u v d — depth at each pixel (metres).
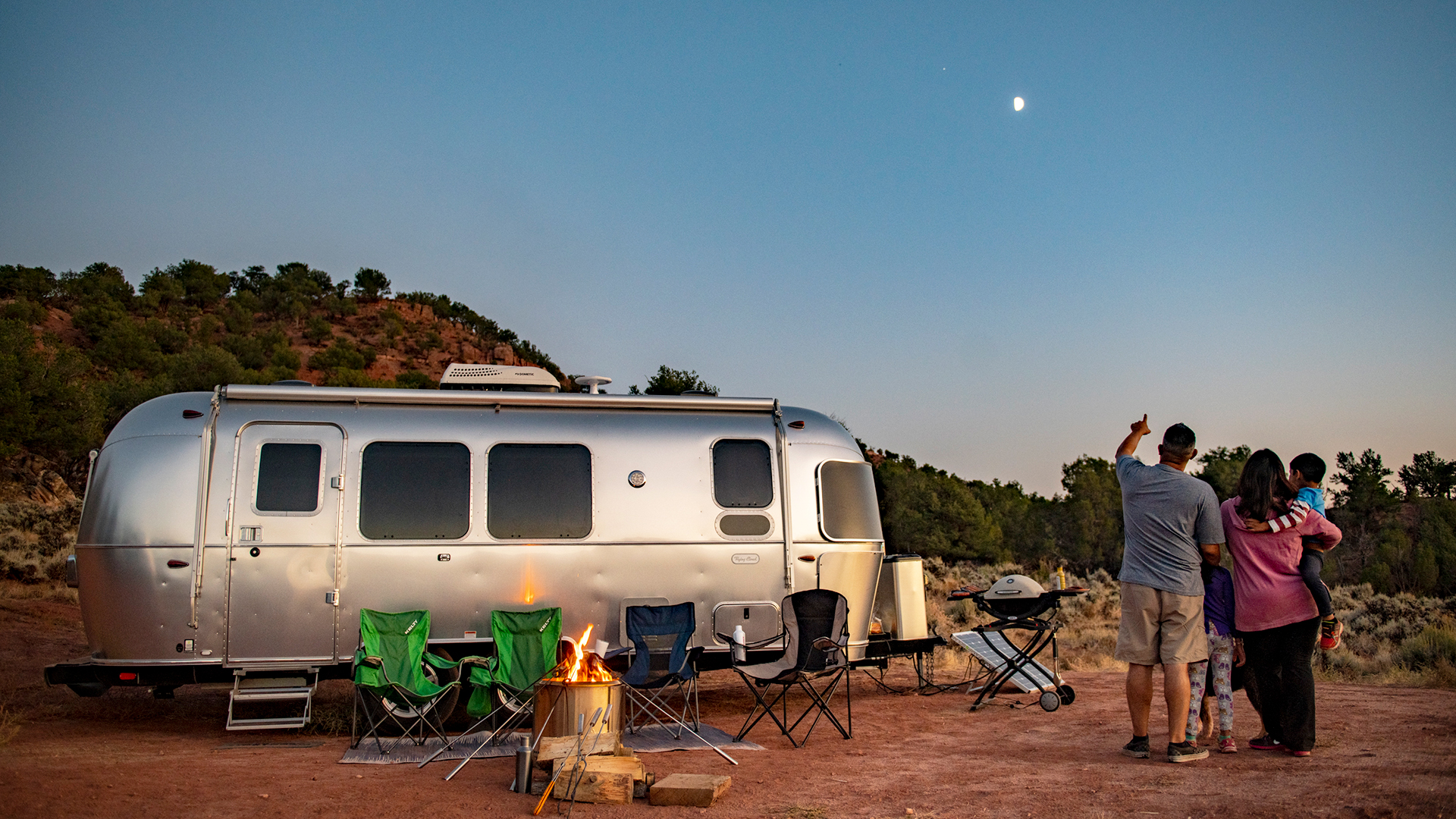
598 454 8.24
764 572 8.45
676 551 8.24
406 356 89.00
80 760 5.82
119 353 53.47
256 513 7.46
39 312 57.88
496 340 104.94
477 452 7.99
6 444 26.62
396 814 4.71
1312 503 5.69
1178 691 5.45
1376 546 29.88
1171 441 5.59
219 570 7.33
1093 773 5.36
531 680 7.08
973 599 8.94
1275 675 5.69
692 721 7.80
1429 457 35.25
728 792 5.10
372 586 7.57
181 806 4.72
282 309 88.06
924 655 11.91
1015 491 43.09
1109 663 11.66
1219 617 5.80
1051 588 8.62
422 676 7.04
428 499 7.81
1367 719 6.79
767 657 8.37
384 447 7.82
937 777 5.45
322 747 6.80
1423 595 26.78
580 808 4.82
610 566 8.07
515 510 7.96
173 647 7.21
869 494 9.07
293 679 7.40
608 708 6.23
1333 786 4.78
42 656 10.95
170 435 7.49
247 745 6.87
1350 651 11.64
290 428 7.67
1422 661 10.41
